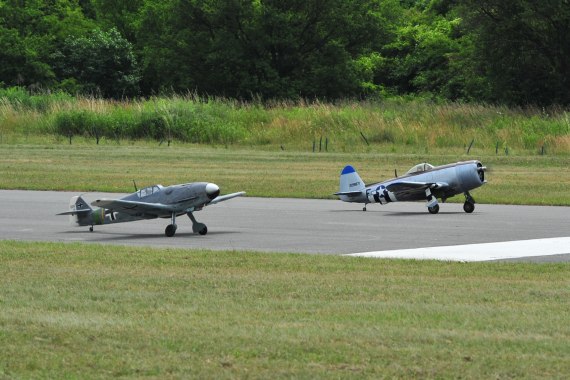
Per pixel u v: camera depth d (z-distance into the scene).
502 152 99.81
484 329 21.03
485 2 156.38
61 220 49.00
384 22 192.38
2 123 122.25
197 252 34.62
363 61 198.00
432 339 19.91
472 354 18.73
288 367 17.91
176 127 117.81
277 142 113.25
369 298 25.16
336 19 185.25
